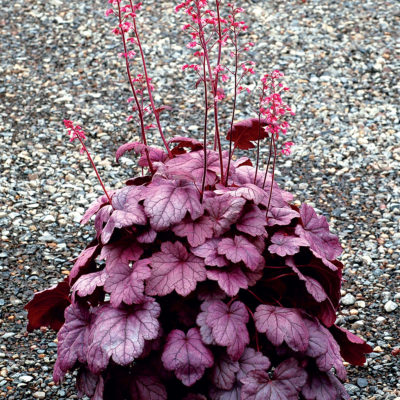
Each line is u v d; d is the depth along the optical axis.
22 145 2.79
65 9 3.89
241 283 1.70
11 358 2.02
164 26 3.72
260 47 3.48
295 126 2.92
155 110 1.87
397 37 3.51
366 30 3.58
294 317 1.70
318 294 1.73
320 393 1.72
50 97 3.13
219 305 1.70
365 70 3.26
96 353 1.66
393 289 2.19
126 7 1.79
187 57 3.45
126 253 1.75
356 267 2.26
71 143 2.82
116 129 2.92
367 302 2.16
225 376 1.67
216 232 1.74
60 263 2.27
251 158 2.74
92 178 2.61
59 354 1.72
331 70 3.27
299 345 1.68
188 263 1.72
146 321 1.67
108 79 3.27
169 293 1.72
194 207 1.74
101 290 1.82
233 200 1.75
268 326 1.69
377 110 2.98
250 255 1.70
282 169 2.66
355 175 2.61
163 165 1.81
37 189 2.53
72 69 3.35
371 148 2.76
